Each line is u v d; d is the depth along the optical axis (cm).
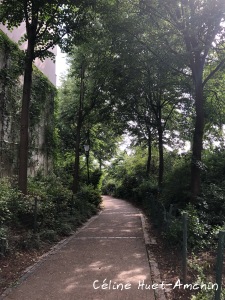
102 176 2633
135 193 2333
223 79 1339
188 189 1040
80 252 730
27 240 723
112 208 2050
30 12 1048
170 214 795
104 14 1127
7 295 460
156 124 1722
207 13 885
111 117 1834
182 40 1102
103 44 1305
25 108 1023
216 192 926
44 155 1842
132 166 2656
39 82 1716
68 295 460
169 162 2017
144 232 1006
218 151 1266
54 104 2031
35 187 1325
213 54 1219
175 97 1577
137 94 1551
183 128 1858
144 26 1090
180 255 661
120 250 749
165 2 957
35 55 1073
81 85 1784
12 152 1362
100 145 2886
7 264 599
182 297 447
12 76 1317
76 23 1086
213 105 1352
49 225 920
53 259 664
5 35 1329
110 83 1523
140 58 1152
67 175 2159
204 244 683
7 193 876
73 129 2512
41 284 507
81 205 1430
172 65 1070
